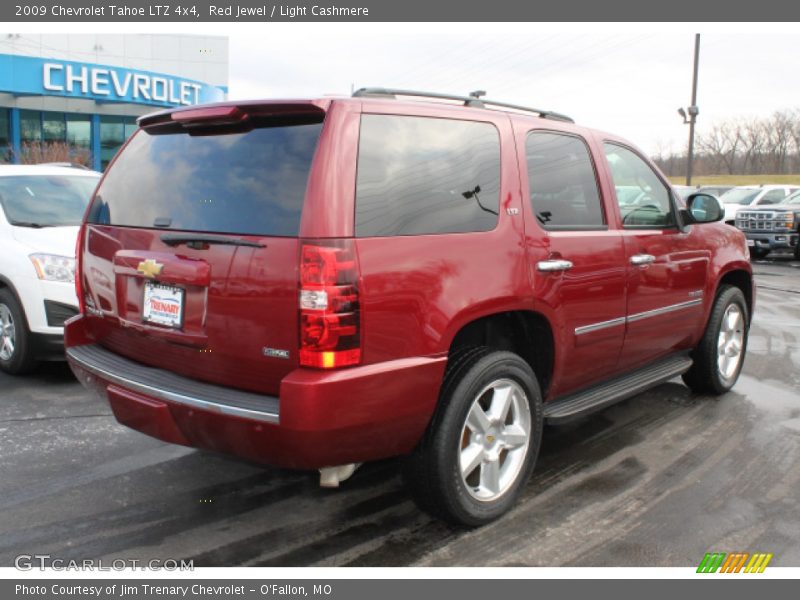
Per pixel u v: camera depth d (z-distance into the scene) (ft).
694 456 14.17
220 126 10.48
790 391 18.81
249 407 9.19
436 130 10.64
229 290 9.53
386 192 9.68
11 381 18.43
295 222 9.11
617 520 11.44
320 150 9.24
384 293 9.36
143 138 11.76
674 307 15.43
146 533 10.85
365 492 12.44
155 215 10.75
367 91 10.41
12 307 18.16
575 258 12.35
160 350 10.77
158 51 113.91
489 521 11.23
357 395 9.07
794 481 13.02
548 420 12.34
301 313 8.90
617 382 14.58
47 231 18.88
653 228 14.93
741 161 221.46
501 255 10.96
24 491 12.16
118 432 15.01
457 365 10.60
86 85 85.51
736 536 10.97
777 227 57.62
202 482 12.73
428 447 10.31
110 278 11.44
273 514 11.57
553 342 12.14
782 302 35.12
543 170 12.34
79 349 12.12
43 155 80.84
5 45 104.83
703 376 17.70
